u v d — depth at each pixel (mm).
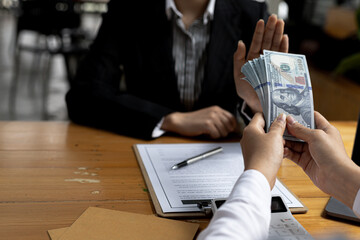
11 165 1019
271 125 802
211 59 1501
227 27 1504
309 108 891
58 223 776
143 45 1525
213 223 639
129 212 820
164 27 1508
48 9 3896
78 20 4059
